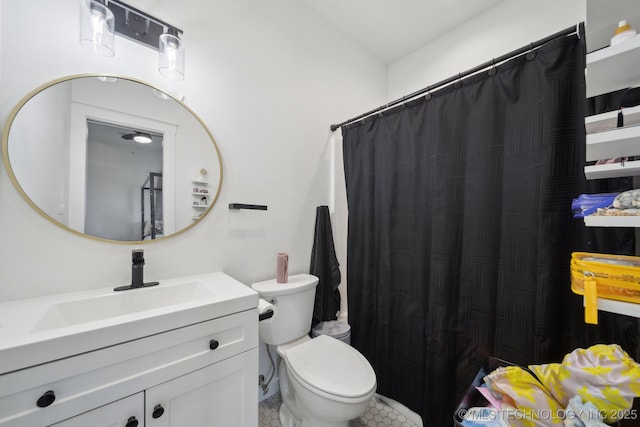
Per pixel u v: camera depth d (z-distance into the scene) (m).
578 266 0.75
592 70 0.77
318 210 1.74
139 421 0.71
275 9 1.56
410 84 2.17
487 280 1.14
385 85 2.31
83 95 0.97
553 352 0.95
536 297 0.99
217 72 1.32
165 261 1.16
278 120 1.57
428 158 1.35
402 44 2.07
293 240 1.64
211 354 0.85
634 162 0.70
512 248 1.07
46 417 0.59
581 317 0.93
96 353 0.65
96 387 0.65
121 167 1.05
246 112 1.43
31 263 0.88
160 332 0.74
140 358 0.71
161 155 1.15
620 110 0.72
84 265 0.97
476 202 1.17
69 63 0.94
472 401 0.86
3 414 0.55
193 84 1.24
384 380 1.51
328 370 1.11
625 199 0.69
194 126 1.24
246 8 1.43
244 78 1.42
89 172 0.98
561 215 0.95
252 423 0.95
